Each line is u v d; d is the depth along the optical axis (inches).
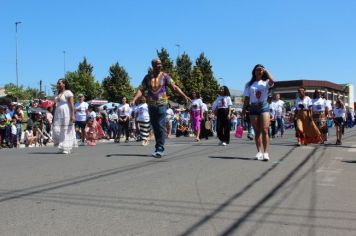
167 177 300.0
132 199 234.1
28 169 341.1
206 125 770.2
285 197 241.8
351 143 629.9
